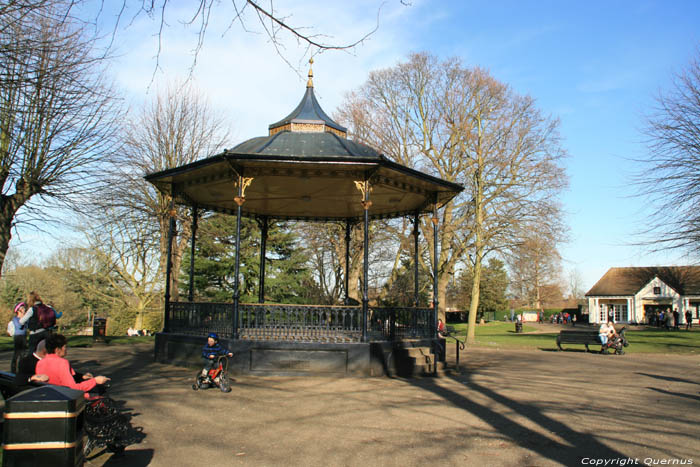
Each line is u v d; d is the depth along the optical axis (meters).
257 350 11.93
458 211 27.66
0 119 10.04
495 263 61.72
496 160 25.30
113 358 14.82
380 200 16.94
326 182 14.59
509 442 6.74
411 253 28.39
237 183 12.55
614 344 21.56
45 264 42.81
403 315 13.85
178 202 16.09
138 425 7.35
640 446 6.61
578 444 6.68
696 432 7.37
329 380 11.45
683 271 58.41
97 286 37.28
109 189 20.27
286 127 14.98
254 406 8.72
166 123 23.75
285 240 35.19
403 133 28.30
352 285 28.75
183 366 13.12
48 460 4.35
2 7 7.60
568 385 11.86
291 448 6.35
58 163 16.09
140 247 27.70
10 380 6.39
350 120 28.55
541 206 25.22
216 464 5.74
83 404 4.73
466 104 26.17
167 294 14.55
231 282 34.50
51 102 11.74
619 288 62.97
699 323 55.66
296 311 13.11
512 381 12.30
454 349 23.05
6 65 8.43
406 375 12.56
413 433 7.13
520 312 75.06
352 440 6.74
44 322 10.24
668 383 12.54
